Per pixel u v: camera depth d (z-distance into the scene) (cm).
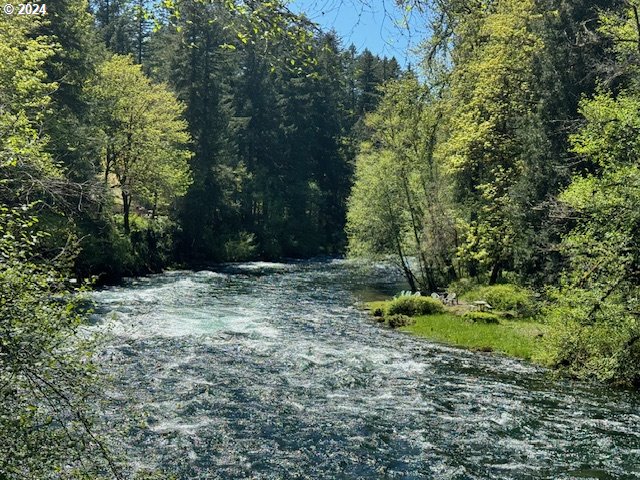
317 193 6712
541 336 2019
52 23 2781
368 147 3559
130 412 831
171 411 1242
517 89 2708
